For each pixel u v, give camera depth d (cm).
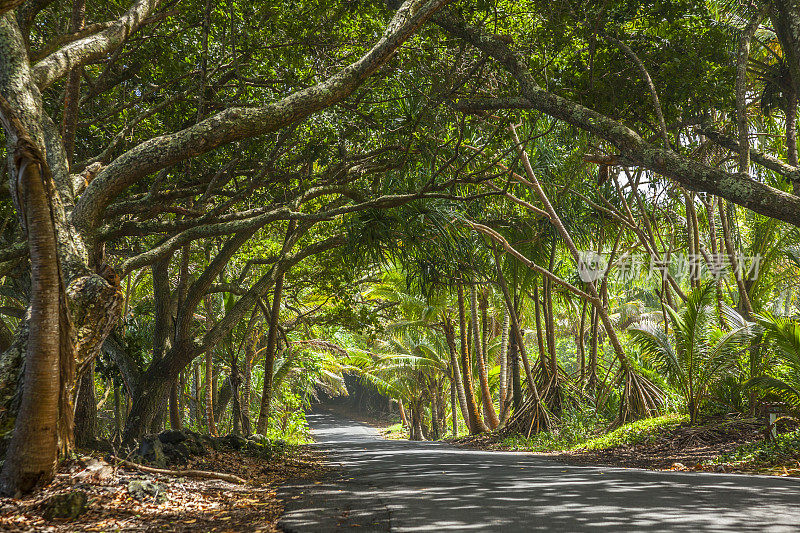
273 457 1101
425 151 1201
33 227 579
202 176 1284
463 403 2645
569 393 1959
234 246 1388
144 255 1003
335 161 1362
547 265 2031
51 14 1091
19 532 466
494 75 1248
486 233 1694
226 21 1130
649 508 505
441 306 2522
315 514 528
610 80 1166
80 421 1091
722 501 536
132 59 1160
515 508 523
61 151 768
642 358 1716
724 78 1152
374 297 2669
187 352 1362
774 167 982
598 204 1805
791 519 452
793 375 1141
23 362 650
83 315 662
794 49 934
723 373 1340
